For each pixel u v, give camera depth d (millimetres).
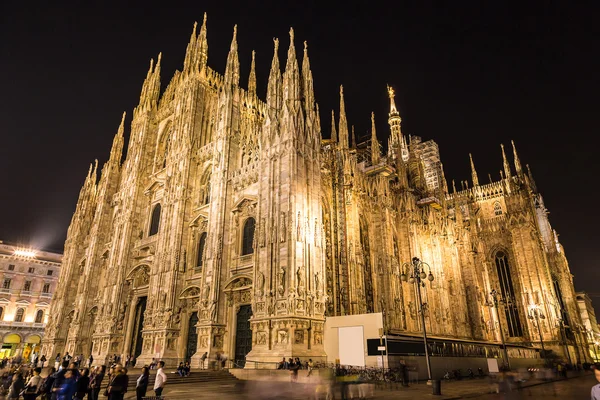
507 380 23641
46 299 83125
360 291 40750
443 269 57750
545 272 64562
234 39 49938
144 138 57250
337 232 41812
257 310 32562
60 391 13922
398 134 74812
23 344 78125
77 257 60875
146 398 16297
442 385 27391
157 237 46906
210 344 34938
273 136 37906
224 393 22828
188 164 46500
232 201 40719
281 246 32969
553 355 57625
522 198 69688
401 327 44906
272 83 40719
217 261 37719
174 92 58625
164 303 41094
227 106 44906
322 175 42812
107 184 60688
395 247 51406
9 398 17625
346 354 30391
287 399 19250
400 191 56094
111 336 45000
